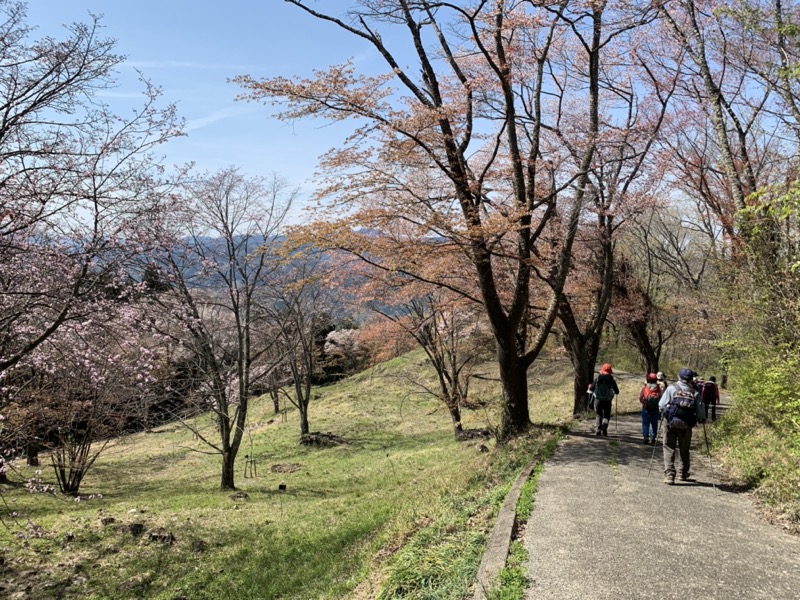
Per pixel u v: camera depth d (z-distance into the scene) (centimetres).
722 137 1298
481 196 1247
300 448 2462
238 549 1023
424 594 474
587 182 1430
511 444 1153
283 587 793
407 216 1163
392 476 1647
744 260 1110
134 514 1271
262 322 2520
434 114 1078
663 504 662
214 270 1647
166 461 2447
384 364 3981
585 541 537
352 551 846
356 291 1576
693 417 769
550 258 1505
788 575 455
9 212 717
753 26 998
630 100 1695
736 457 848
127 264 929
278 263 1439
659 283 2939
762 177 1628
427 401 3127
